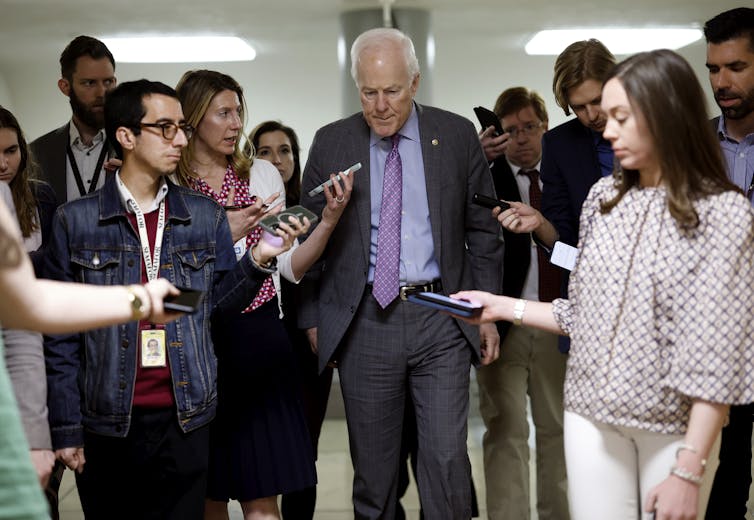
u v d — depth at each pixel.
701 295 1.99
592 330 2.15
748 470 2.92
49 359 2.64
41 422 2.51
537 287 3.82
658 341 2.06
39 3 6.57
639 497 2.19
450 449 3.17
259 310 3.20
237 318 3.14
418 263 3.21
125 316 1.75
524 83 9.24
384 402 3.25
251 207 3.02
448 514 3.18
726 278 1.97
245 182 3.37
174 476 2.71
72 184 3.93
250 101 9.20
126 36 7.86
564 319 2.36
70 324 1.66
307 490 3.95
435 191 3.21
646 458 2.12
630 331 2.08
